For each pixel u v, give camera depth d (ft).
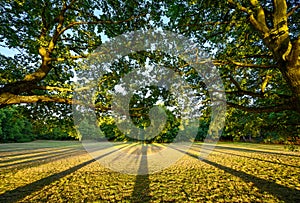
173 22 19.07
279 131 17.25
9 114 134.31
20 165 42.06
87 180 27.89
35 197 20.57
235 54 19.60
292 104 12.75
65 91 16.22
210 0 16.85
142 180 27.71
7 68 20.10
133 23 18.78
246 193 20.90
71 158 53.42
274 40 12.89
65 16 18.37
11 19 17.38
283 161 41.75
